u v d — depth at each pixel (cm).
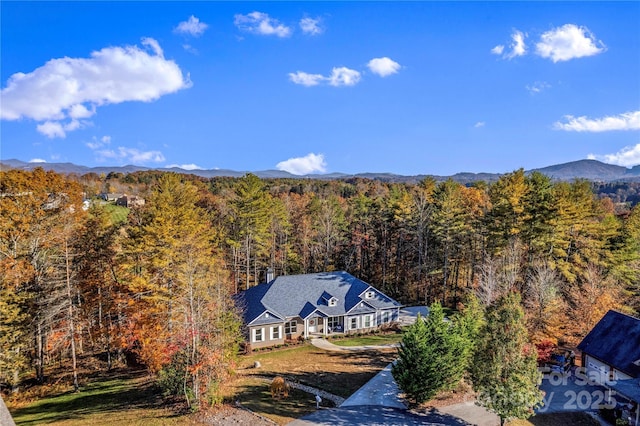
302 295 4641
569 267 4256
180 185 4616
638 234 4900
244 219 5616
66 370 3522
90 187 9838
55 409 2675
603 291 3662
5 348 2912
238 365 3425
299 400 2745
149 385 3009
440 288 6022
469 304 3234
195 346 2472
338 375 3262
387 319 4784
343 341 4309
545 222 4400
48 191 3203
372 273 6656
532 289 3566
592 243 4456
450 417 2528
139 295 3253
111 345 3541
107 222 3906
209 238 4125
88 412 2558
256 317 4109
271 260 6234
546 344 3091
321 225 6738
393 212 6325
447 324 2747
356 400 2767
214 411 2458
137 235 3466
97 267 3475
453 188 7094
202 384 2534
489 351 2338
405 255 6494
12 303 2992
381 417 2506
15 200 3030
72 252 3309
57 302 3164
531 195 4772
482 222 5456
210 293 3152
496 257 4919
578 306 3591
